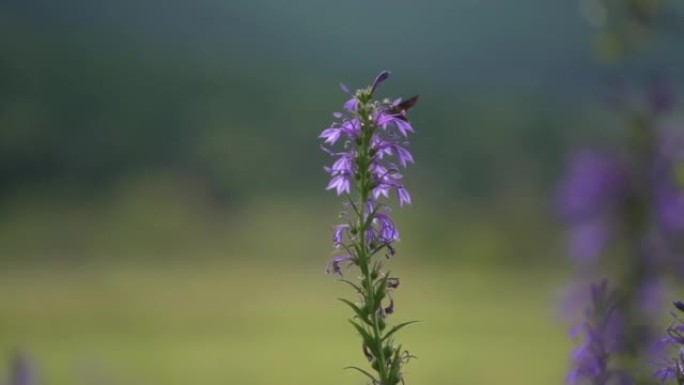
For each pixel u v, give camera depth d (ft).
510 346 117.29
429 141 651.66
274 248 443.73
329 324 180.34
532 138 632.79
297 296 266.98
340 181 12.24
